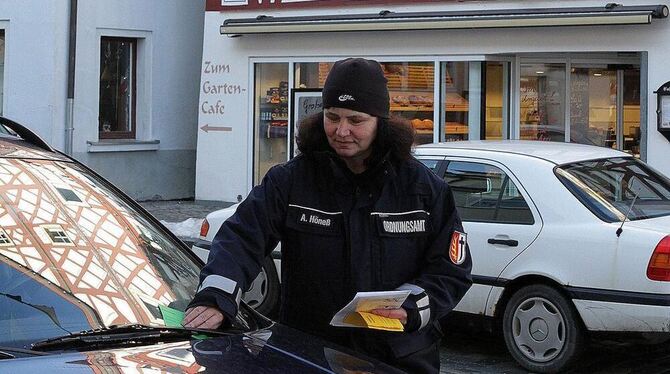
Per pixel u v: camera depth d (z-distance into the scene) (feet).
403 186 11.76
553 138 47.60
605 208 23.89
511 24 44.60
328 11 50.80
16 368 9.27
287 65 52.70
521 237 24.32
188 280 12.57
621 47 43.19
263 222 11.57
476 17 45.57
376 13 49.16
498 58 46.91
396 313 11.16
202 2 60.59
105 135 57.06
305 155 11.78
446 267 11.85
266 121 53.57
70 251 11.57
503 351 26.76
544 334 23.99
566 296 23.61
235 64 54.13
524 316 24.31
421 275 11.87
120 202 13.32
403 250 11.72
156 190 59.00
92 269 11.52
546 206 24.23
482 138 47.39
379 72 11.57
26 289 10.84
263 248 11.60
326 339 11.90
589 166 25.39
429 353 12.11
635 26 42.75
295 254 11.82
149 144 58.44
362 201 11.63
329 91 11.40
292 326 12.09
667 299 22.24
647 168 26.63
